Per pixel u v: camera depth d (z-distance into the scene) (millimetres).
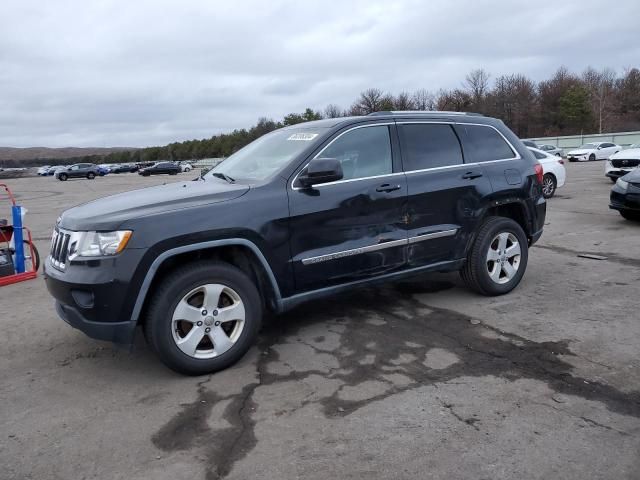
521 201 5312
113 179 49406
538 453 2699
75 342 4551
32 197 26266
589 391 3318
